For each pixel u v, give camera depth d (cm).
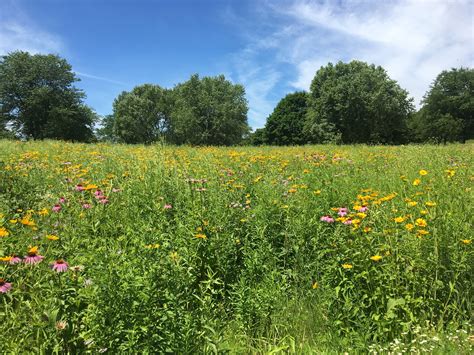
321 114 5816
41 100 6338
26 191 608
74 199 538
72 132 6531
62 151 1231
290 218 488
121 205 557
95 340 278
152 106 7881
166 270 326
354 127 5634
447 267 380
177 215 522
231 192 608
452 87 7644
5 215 483
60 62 6825
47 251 361
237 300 382
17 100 6475
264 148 1820
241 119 7000
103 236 441
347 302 346
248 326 363
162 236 418
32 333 268
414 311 355
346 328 344
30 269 321
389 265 362
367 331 334
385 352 321
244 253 443
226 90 6956
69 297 291
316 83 6153
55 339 265
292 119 6925
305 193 570
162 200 550
